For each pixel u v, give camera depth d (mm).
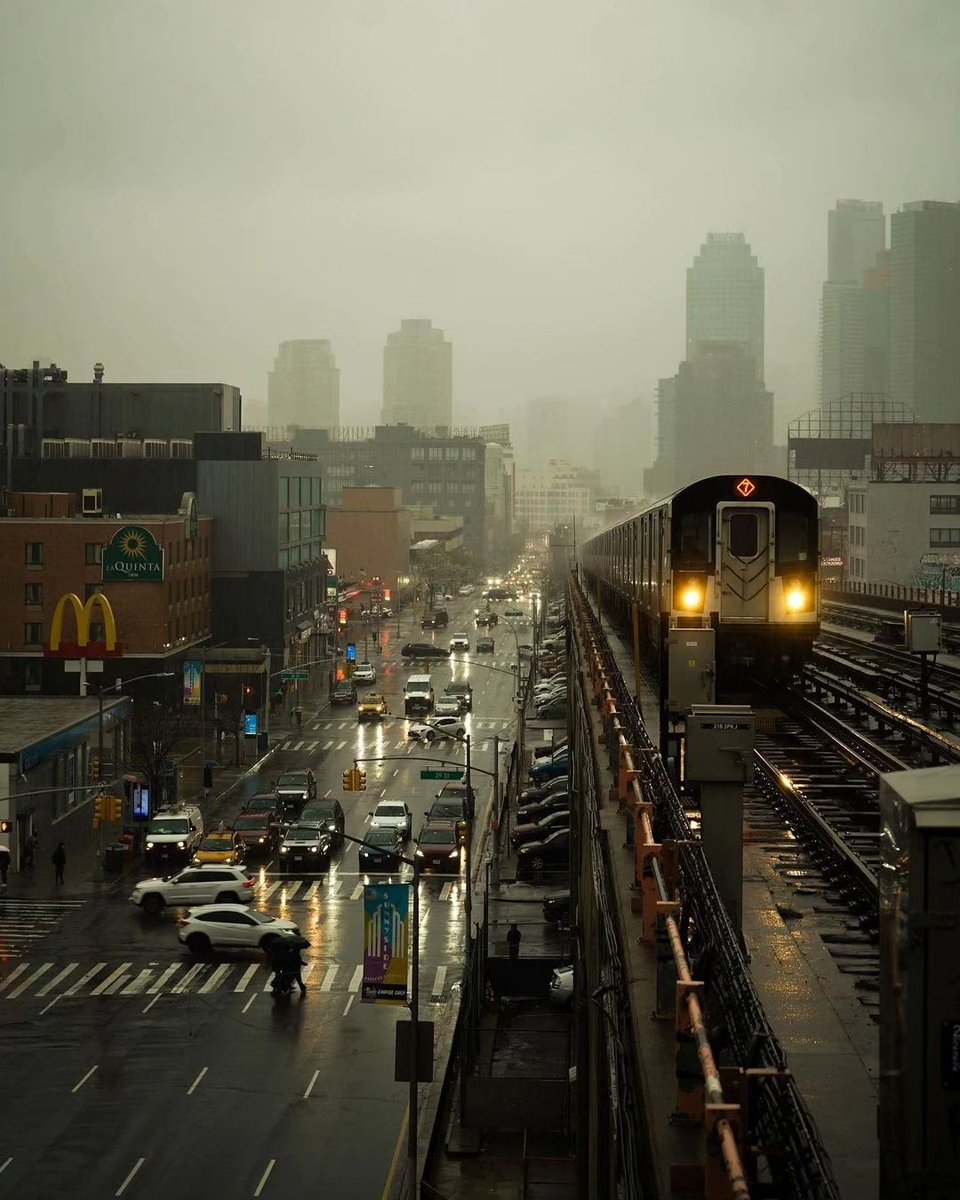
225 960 46562
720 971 11148
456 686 109562
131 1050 37688
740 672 34000
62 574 96500
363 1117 33406
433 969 45656
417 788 77000
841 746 29516
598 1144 17953
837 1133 10227
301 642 124500
